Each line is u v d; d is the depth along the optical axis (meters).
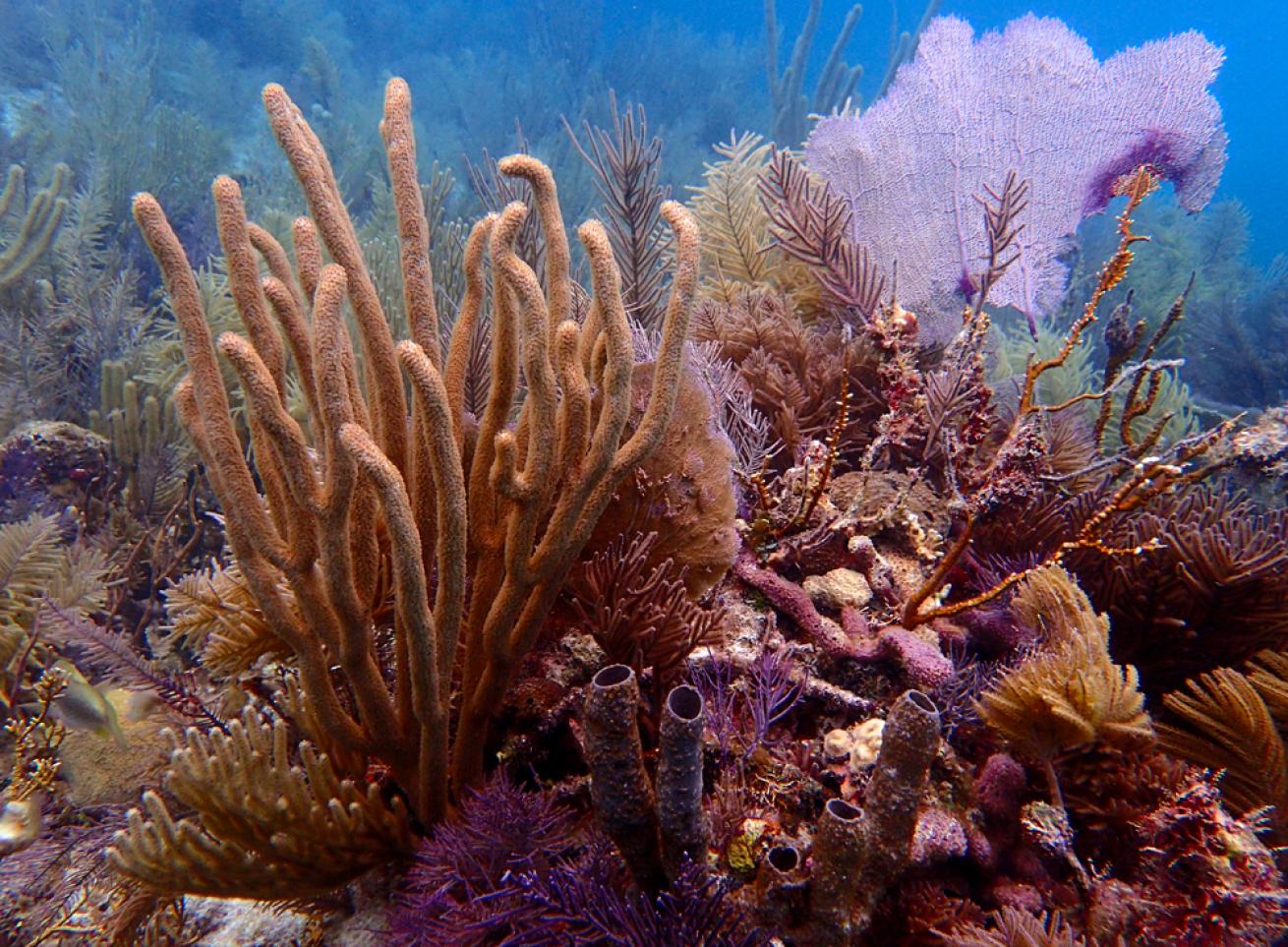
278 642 0.69
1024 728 0.61
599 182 1.18
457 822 0.55
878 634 0.69
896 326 0.88
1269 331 2.46
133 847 0.52
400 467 0.55
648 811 0.49
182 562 1.33
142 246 2.31
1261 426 0.99
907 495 0.77
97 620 1.16
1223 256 3.03
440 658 0.51
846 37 4.11
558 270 0.51
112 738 0.81
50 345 1.71
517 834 0.53
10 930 0.71
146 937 0.67
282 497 0.50
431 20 7.54
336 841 0.56
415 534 0.46
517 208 0.46
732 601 0.72
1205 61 0.97
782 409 0.96
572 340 0.48
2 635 0.96
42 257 1.94
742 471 0.76
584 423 0.50
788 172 1.05
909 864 0.57
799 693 0.65
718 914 0.49
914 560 0.77
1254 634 0.72
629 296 1.20
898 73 1.11
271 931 0.66
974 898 0.60
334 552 0.47
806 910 0.50
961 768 0.63
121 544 1.33
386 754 0.56
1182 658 0.76
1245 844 0.57
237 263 0.48
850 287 1.07
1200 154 1.00
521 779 0.62
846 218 1.08
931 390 0.87
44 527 1.07
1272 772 0.61
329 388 0.44
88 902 0.73
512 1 7.88
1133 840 0.60
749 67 5.55
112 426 1.42
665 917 0.49
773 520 0.75
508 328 0.50
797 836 0.59
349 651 0.51
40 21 3.86
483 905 0.52
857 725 0.66
